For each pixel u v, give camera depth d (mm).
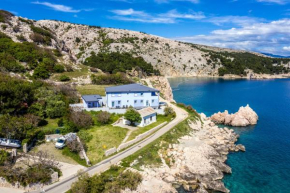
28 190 35500
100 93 91250
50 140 50250
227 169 50781
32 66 101188
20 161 40219
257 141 68875
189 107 88312
